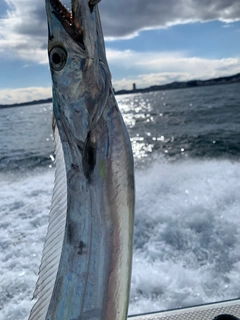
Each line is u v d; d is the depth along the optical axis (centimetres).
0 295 537
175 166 1282
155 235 685
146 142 2147
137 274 548
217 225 686
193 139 2047
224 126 2402
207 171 1117
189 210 752
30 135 3130
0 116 6969
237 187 886
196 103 4859
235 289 502
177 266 571
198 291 502
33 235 748
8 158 1942
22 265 625
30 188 1160
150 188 948
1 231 776
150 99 9225
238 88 7512
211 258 590
